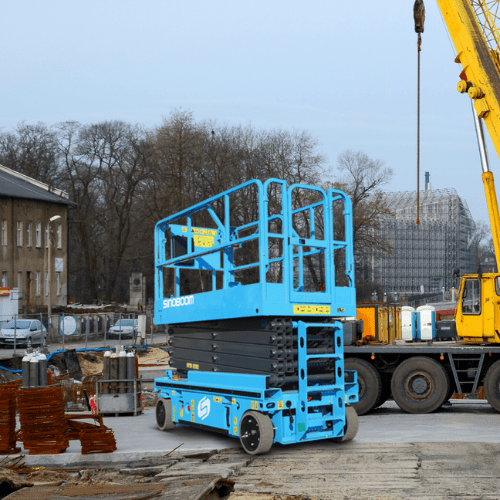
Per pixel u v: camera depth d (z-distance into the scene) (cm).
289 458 1021
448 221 14500
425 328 1698
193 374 1213
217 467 950
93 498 779
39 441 1081
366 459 995
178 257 1273
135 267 8000
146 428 1336
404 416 1523
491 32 1691
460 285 1652
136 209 6962
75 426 1098
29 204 5794
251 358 1075
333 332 1110
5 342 3741
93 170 7131
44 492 818
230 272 1160
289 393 1051
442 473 897
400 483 847
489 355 1575
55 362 2892
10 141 7312
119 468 1010
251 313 1043
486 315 1605
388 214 6456
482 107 1625
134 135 7019
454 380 1600
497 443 1101
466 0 1670
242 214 5397
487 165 1656
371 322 1736
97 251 7638
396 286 13200
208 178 5850
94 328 4644
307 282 4572
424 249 13688
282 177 5781
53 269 6062
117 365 1547
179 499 758
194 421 1200
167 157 5872
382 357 1645
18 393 1083
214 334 1170
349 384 1132
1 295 4147
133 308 6206
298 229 4422
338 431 1099
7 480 840
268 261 1039
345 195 1145
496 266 1628
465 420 1430
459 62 1689
